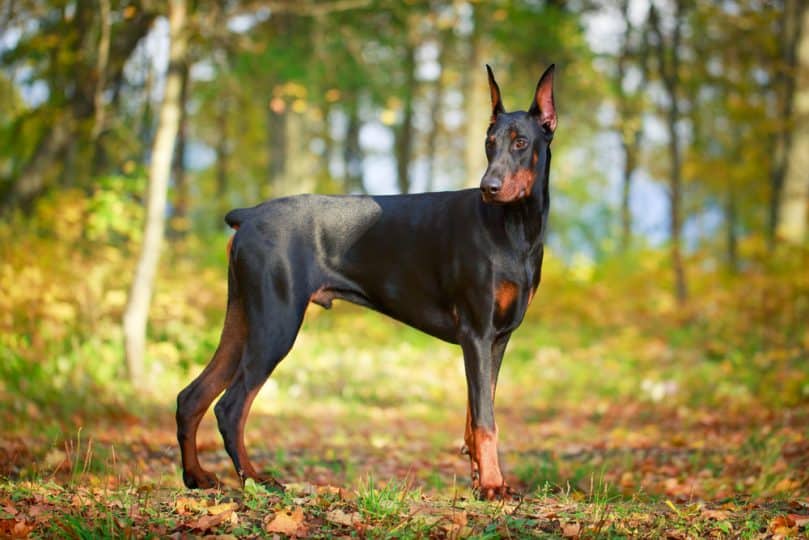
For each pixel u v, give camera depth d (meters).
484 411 4.57
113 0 10.78
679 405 9.21
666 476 6.10
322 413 9.16
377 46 14.02
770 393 8.89
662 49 15.86
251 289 4.77
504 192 4.41
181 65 9.30
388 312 5.03
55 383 8.01
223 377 4.83
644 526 4.05
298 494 4.46
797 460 5.92
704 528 4.05
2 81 12.11
